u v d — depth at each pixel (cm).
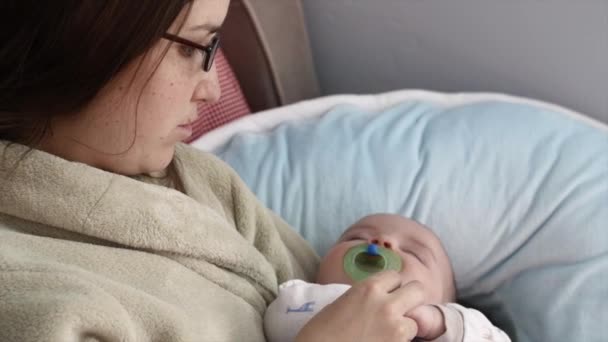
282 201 111
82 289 55
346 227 108
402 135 116
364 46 150
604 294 94
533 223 103
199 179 83
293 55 148
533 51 129
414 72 147
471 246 106
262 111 138
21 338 51
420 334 74
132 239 64
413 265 90
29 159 61
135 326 59
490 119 115
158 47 57
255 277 78
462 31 135
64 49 53
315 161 113
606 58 121
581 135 111
